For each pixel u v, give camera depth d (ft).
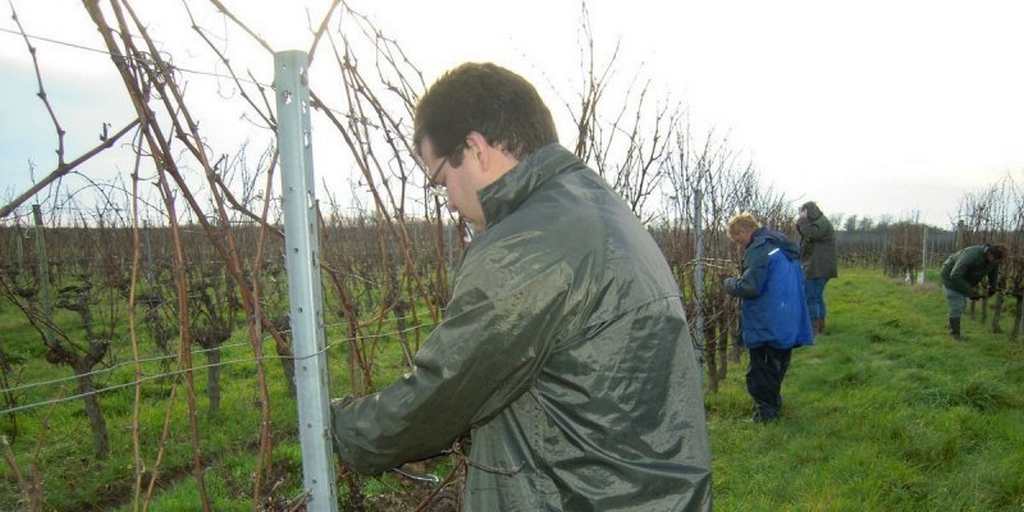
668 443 3.44
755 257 15.72
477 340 3.34
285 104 3.94
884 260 70.33
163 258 20.08
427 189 6.89
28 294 17.08
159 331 17.28
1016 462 12.81
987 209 42.04
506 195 3.69
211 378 17.74
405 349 6.59
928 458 13.71
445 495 6.06
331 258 6.78
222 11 3.64
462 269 3.54
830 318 32.96
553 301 3.31
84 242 25.80
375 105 5.84
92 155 3.76
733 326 23.72
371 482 9.06
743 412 18.01
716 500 12.49
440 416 3.55
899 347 25.40
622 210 3.77
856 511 11.54
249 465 13.67
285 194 4.00
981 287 33.14
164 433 4.37
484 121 3.72
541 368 3.44
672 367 3.51
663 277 3.63
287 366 19.35
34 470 4.37
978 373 19.71
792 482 12.96
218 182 4.32
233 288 18.35
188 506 11.84
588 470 3.40
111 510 13.12
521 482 3.53
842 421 16.15
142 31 3.69
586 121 9.10
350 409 4.07
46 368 20.65
